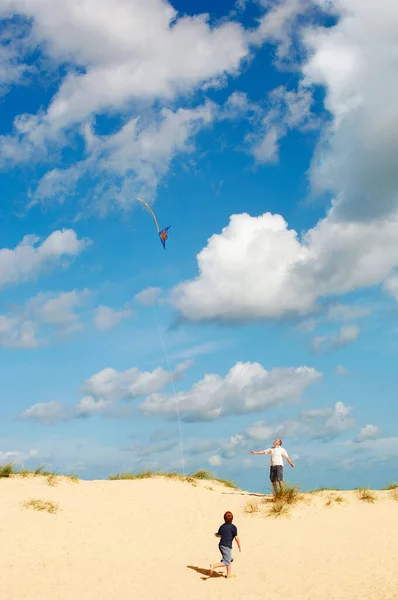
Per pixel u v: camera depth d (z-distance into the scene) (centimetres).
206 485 2177
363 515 1794
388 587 1187
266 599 1156
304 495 1966
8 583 1249
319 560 1423
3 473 2039
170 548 1543
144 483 2095
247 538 1623
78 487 2003
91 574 1326
